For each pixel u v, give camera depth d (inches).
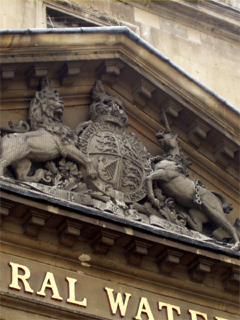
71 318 746.8
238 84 1075.9
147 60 871.7
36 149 784.9
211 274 831.7
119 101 866.8
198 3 1084.5
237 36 1116.5
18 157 772.6
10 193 730.8
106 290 773.9
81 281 767.1
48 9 978.1
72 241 762.8
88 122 837.8
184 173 857.5
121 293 783.1
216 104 895.1
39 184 769.6
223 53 1089.4
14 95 816.9
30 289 736.3
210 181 906.1
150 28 1046.4
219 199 893.8
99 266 780.0
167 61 877.8
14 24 938.7
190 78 887.1
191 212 856.9
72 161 804.0
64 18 987.3
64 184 784.9
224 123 901.2
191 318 808.9
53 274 756.6
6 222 747.4
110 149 826.8
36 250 756.0
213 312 828.0
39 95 817.5
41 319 733.9
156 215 824.9
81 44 835.4
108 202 790.5
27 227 746.2
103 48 852.6
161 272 805.2
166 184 843.4
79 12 999.0
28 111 816.9
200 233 840.3
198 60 1061.8
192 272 816.9
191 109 887.1
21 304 729.0
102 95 857.5
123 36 857.5
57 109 815.7
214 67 1069.1
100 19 1011.9
